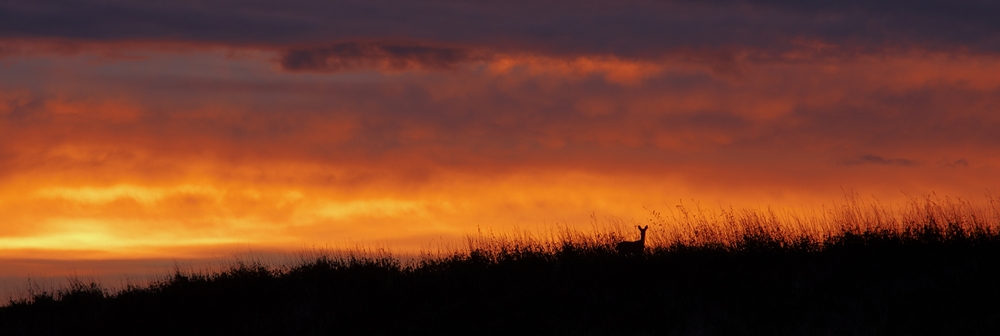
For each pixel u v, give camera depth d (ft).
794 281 147.64
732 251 167.84
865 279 145.59
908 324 125.18
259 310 162.91
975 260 145.07
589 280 160.56
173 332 155.53
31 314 180.96
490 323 144.77
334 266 187.01
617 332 136.15
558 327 140.15
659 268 162.91
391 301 161.79
